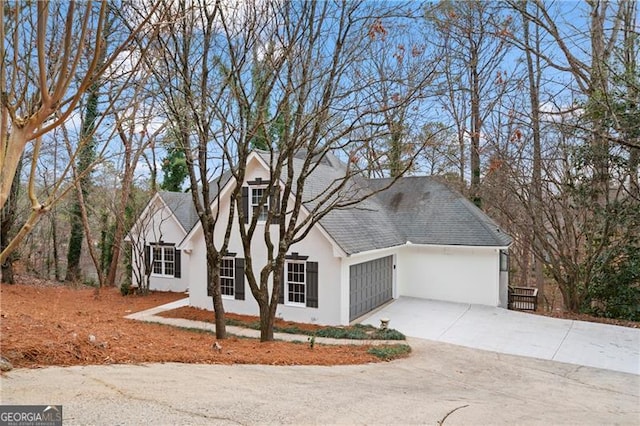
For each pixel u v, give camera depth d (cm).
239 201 998
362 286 1444
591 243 1538
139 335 880
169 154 2302
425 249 1688
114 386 504
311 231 1363
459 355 1009
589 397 735
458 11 1678
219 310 1000
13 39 408
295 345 984
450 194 1805
